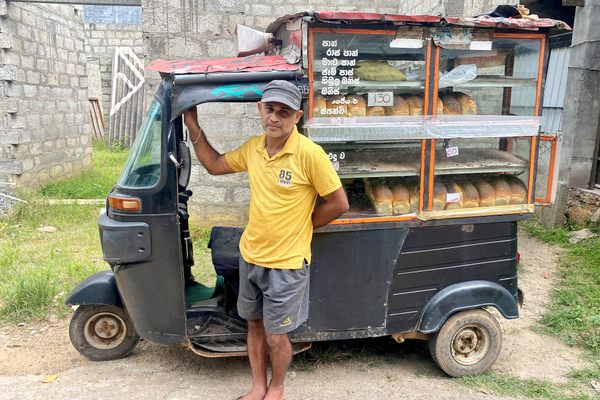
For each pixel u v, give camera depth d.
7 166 8.17
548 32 3.20
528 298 4.78
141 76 16.09
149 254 3.09
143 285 3.14
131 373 3.46
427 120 3.16
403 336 3.44
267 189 2.73
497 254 3.46
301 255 2.80
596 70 6.27
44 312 4.36
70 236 6.67
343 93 3.05
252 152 2.85
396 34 3.02
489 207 3.37
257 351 3.04
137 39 16.20
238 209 6.79
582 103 6.36
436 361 3.43
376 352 3.81
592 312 4.34
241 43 3.72
